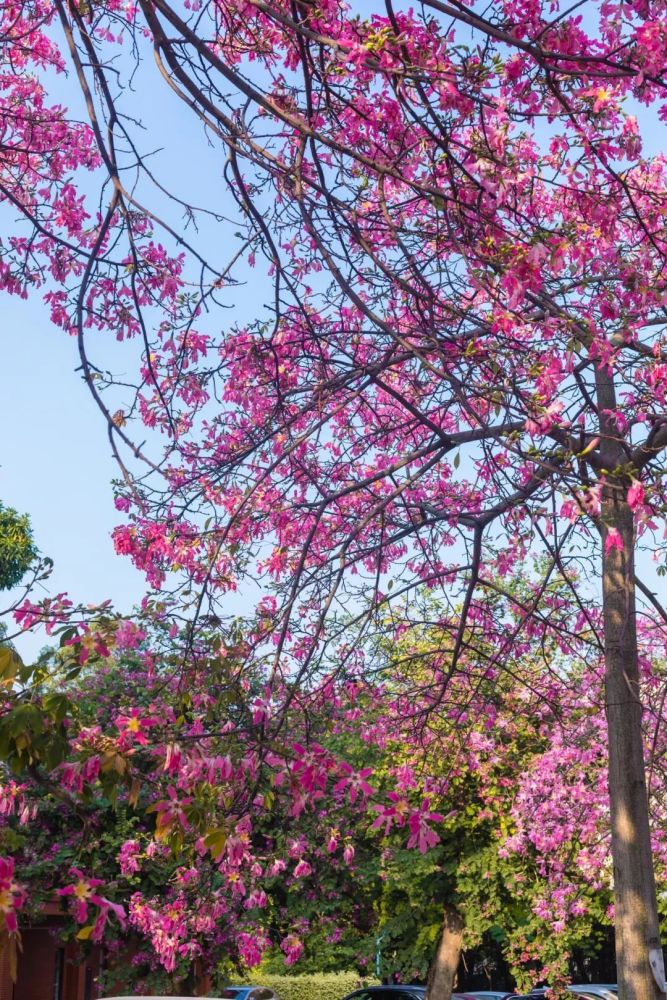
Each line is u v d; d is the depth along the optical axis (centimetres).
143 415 721
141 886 1380
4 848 374
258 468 760
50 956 1819
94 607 450
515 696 1288
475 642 1002
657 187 754
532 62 532
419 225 622
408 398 840
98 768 447
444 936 1902
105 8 534
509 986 2909
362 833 1706
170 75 453
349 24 473
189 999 916
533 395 530
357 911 2002
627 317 636
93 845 1353
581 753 1302
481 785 1650
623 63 498
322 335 595
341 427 893
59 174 766
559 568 720
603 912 1730
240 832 537
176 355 669
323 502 679
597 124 532
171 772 496
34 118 762
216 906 693
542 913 1588
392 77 485
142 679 1152
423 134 567
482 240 515
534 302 535
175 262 640
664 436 746
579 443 746
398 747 1466
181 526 682
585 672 1194
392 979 2670
